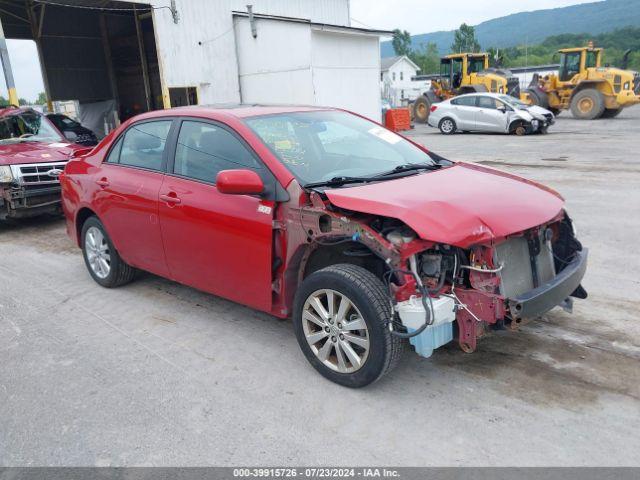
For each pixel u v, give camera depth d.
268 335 4.32
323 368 3.58
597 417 3.09
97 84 24.11
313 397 3.42
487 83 25.39
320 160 4.02
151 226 4.57
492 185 3.75
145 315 4.81
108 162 5.18
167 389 3.60
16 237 8.11
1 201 8.12
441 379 3.55
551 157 12.80
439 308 3.02
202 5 18.14
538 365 3.66
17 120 9.61
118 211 4.89
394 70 80.19
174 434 3.13
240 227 3.80
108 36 24.05
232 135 4.03
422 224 3.03
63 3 19.98
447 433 3.02
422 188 3.54
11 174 7.97
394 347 3.21
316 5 23.19
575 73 24.42
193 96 18.91
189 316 4.75
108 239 5.24
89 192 5.25
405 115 24.14
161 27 17.12
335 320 3.41
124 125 5.12
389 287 3.17
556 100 25.02
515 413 3.16
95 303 5.16
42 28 21.67
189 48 17.98
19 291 5.61
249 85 19.64
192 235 4.19
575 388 3.38
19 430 3.24
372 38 20.69
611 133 17.70
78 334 4.50
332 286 3.33
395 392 3.43
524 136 18.52
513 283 3.37
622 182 9.33
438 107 21.34
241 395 3.49
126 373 3.83
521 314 3.07
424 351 3.09
